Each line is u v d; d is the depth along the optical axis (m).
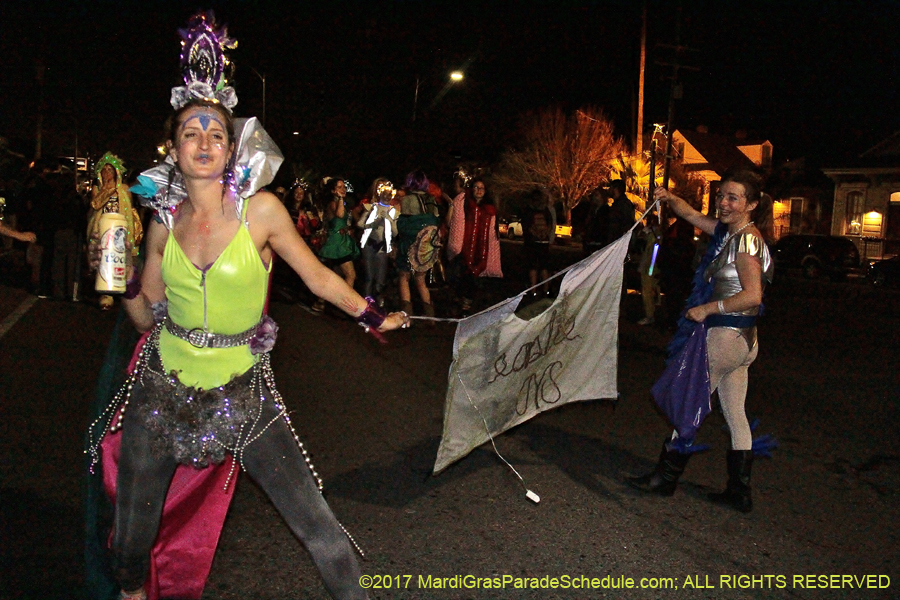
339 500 4.71
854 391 8.09
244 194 2.75
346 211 11.90
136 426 2.79
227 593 3.62
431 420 6.36
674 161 42.22
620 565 4.02
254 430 2.83
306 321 10.80
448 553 4.09
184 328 2.78
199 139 2.66
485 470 5.32
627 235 5.31
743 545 4.31
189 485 3.10
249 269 2.74
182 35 2.81
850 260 25.55
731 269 4.58
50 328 9.35
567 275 5.06
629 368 8.64
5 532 4.03
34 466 4.91
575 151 47.91
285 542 4.15
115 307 11.16
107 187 6.32
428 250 10.45
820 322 13.69
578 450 5.79
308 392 7.06
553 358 5.18
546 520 4.54
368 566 3.92
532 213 12.87
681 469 4.94
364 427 6.12
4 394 6.45
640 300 14.87
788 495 5.09
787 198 43.84
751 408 7.25
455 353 4.56
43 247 11.81
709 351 4.64
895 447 6.18
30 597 3.42
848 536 4.48
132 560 2.87
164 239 2.82
